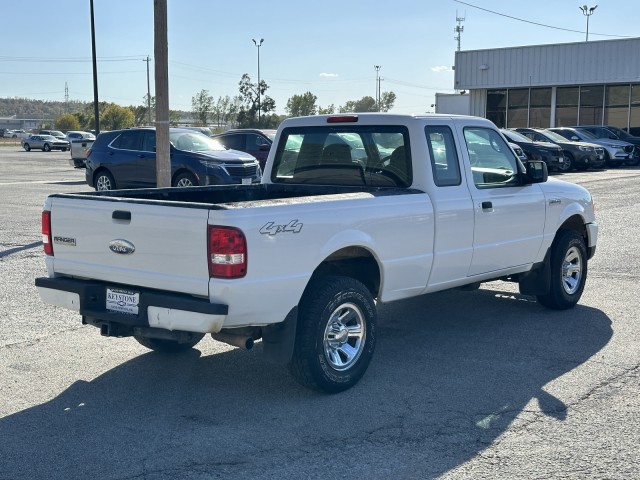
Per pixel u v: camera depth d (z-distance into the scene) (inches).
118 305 209.2
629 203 680.4
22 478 163.8
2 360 244.1
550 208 299.3
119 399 211.5
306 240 204.4
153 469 167.9
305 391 218.5
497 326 288.7
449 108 1710.1
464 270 263.3
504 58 1573.6
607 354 251.9
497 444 180.7
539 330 282.7
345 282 215.9
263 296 195.0
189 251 192.5
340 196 219.5
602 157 1124.5
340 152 269.1
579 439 183.2
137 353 254.5
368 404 207.8
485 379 227.6
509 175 284.7
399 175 253.6
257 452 176.7
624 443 180.7
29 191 787.4
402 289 241.3
